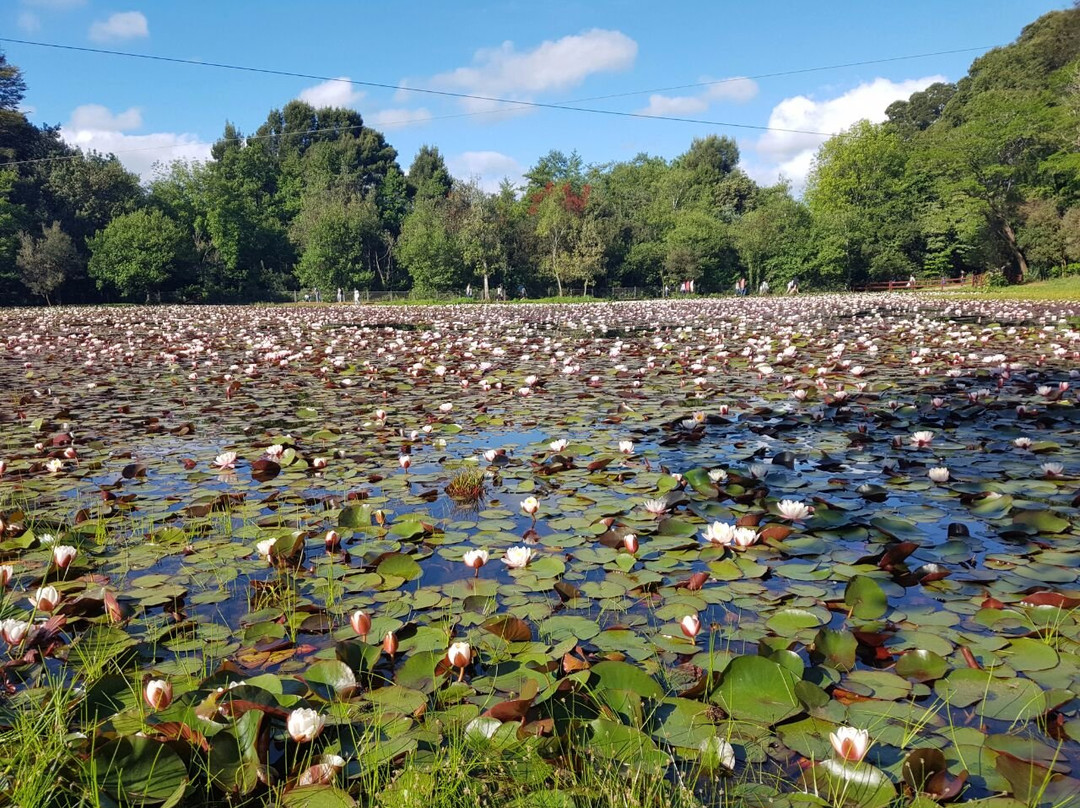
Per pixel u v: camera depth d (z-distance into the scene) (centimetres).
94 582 275
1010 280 3516
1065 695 188
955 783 154
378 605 256
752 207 5662
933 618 239
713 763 163
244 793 156
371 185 5994
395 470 434
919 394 653
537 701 186
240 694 181
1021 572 273
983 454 446
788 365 865
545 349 1038
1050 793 153
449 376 813
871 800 151
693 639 226
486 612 249
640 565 290
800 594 258
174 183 4566
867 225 4475
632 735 172
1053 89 3266
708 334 1244
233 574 286
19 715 189
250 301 4159
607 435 516
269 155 5975
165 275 3634
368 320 1941
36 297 3484
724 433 516
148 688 173
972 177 3312
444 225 4188
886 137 4766
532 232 4297
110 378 815
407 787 153
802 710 184
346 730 180
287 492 393
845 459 441
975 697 192
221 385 766
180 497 384
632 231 4719
